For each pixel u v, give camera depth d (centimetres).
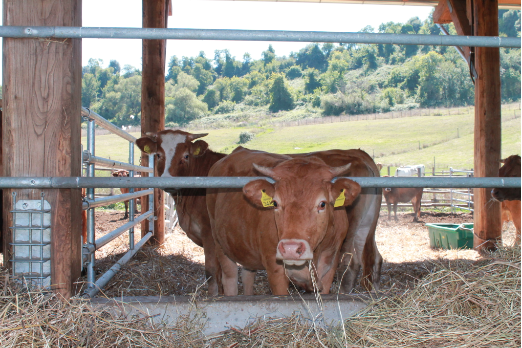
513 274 252
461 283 247
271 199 254
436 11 888
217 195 366
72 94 253
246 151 401
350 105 7844
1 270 245
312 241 246
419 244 860
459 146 4325
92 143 386
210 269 440
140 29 227
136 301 243
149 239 732
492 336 209
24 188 231
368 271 402
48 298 227
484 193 727
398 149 4425
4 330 198
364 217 399
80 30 229
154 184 222
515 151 3728
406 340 209
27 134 247
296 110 8688
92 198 358
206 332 242
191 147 498
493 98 727
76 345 205
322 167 263
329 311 245
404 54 9919
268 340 222
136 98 8888
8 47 245
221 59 12469
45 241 246
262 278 559
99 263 574
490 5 724
